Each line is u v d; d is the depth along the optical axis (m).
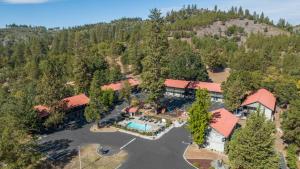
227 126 62.72
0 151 42.38
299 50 162.75
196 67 114.06
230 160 50.00
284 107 88.75
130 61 141.88
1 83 140.75
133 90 111.50
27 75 143.00
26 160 46.62
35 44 199.75
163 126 75.31
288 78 100.62
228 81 93.19
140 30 199.62
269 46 162.25
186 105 94.62
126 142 66.81
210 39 180.88
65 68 130.62
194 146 64.31
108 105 88.75
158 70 84.06
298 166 54.28
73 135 71.12
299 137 56.44
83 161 57.53
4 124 47.66
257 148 45.81
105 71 116.50
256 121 46.56
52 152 61.59
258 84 93.50
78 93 101.81
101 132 73.00
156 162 57.00
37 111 71.38
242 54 134.75
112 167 55.12
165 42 86.19
